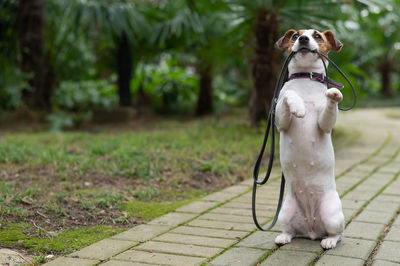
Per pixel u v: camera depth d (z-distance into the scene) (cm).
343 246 328
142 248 326
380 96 2386
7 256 304
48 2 1205
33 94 1135
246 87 1571
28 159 613
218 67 1283
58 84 1341
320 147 321
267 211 426
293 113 294
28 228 363
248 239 347
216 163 607
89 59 1387
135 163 589
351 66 934
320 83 329
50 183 505
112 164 591
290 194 338
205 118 1252
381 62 2397
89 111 1308
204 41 1091
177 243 337
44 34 1214
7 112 1163
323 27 786
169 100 1435
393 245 329
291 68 335
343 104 952
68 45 1310
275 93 341
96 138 848
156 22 1255
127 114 1191
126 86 1249
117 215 410
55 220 387
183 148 709
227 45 958
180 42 1258
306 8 811
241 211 427
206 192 512
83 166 572
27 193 448
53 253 321
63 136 873
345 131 1038
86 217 400
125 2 1201
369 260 307
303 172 324
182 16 1163
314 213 333
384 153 750
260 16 833
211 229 372
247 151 688
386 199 464
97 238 351
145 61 1389
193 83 1455
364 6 826
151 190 491
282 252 316
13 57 1181
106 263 296
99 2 1156
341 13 833
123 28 1127
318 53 317
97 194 462
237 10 858
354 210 423
